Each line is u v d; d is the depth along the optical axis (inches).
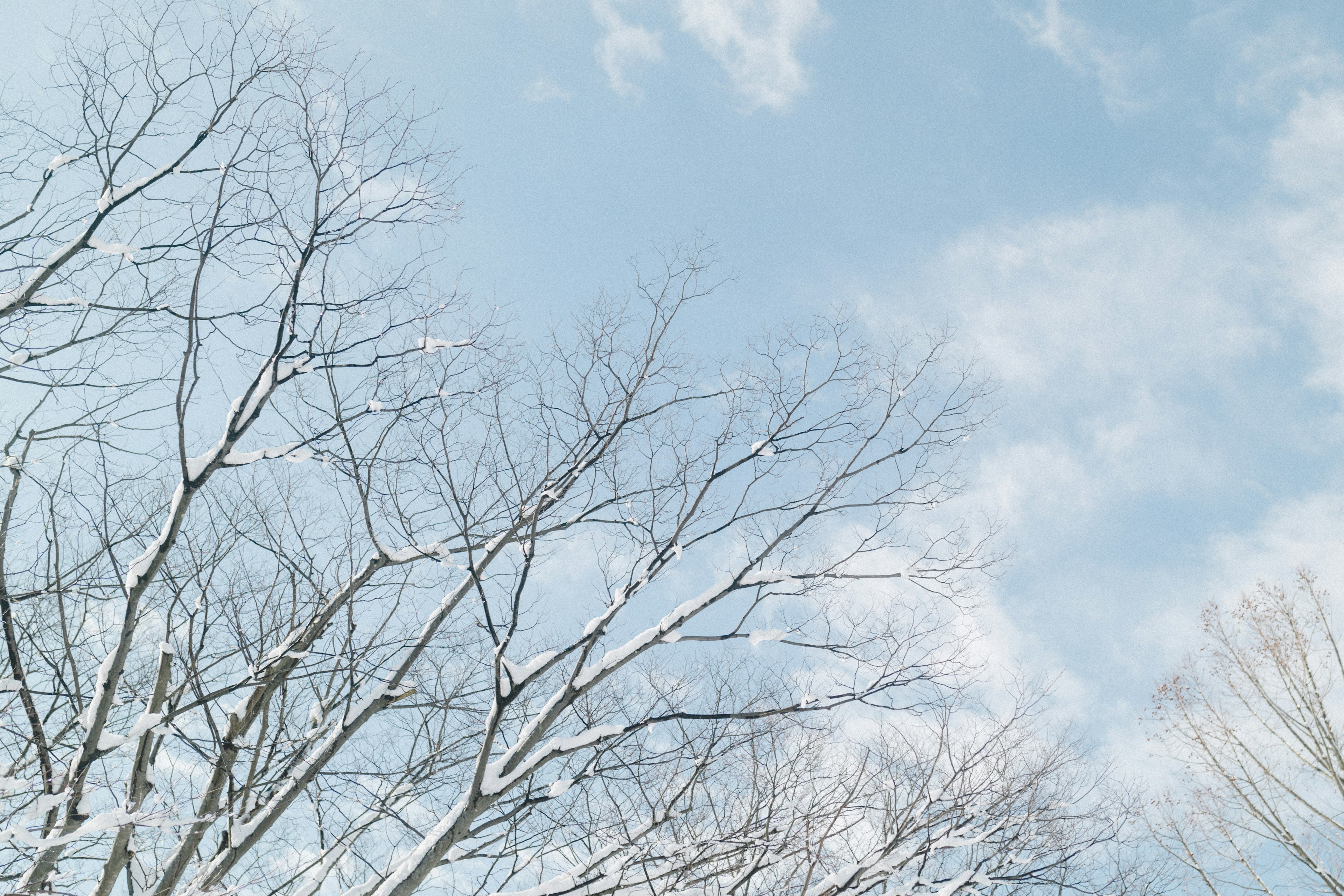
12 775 269.0
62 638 300.2
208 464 231.6
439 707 300.7
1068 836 329.4
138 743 255.8
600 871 280.2
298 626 307.4
